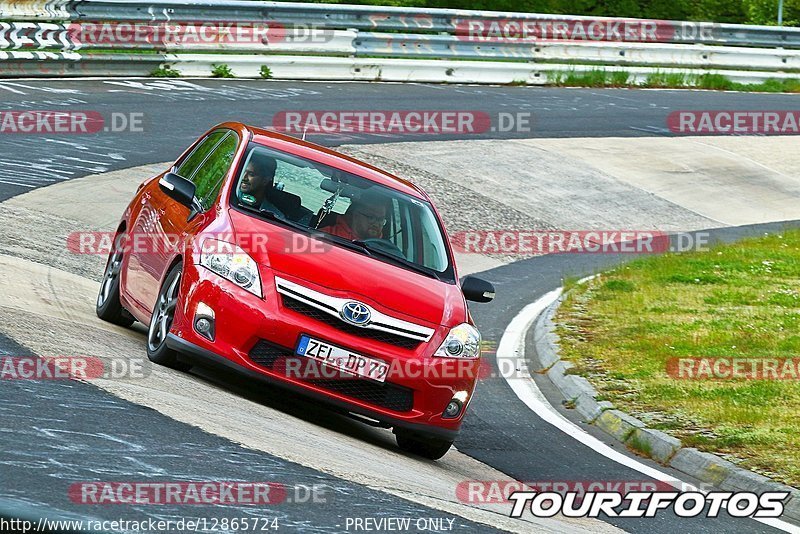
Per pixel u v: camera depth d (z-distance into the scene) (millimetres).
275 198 26703
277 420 23297
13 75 66438
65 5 68125
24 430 18094
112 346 26188
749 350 37188
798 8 138375
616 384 33375
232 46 76188
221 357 23703
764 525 23062
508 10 126625
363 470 20766
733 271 49844
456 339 24734
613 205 62688
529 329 41500
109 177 49062
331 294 24094
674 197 65562
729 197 67188
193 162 30547
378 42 82938
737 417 30000
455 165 63312
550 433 29609
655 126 79688
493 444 27891
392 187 28922
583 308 43219
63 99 61812
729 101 91625
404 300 24844
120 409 20469
